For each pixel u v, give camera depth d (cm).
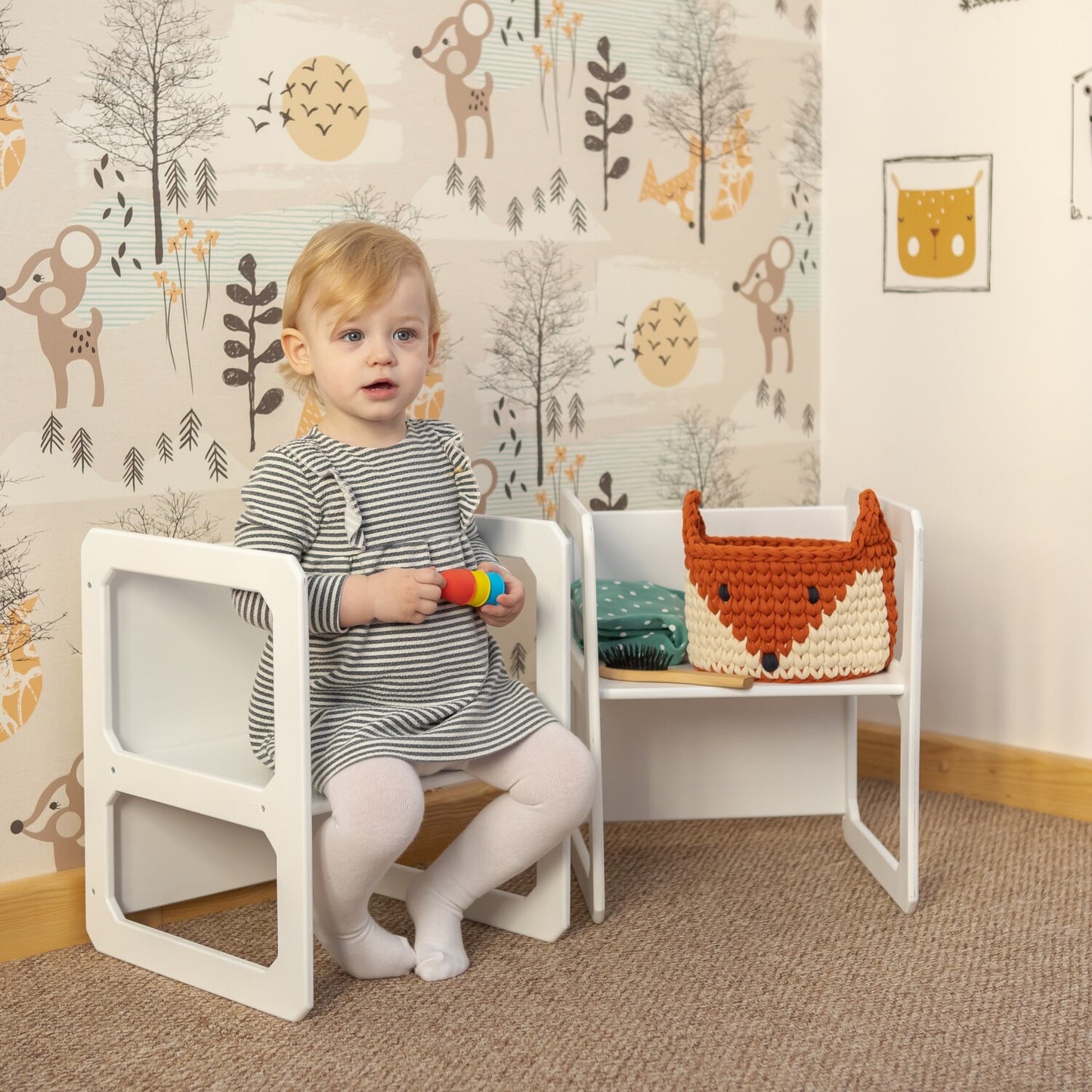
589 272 178
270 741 127
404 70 159
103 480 142
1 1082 112
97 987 131
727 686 140
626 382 183
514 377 172
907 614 143
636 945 138
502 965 133
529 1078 112
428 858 166
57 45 135
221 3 145
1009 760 181
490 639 139
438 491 136
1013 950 135
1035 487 178
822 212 199
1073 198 171
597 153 176
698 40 184
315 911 127
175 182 144
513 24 167
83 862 145
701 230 187
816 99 196
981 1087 109
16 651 138
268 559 117
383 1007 124
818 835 170
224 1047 118
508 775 133
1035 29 172
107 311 141
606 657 148
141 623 138
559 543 136
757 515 164
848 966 132
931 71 183
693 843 168
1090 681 176
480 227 167
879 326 194
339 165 155
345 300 129
